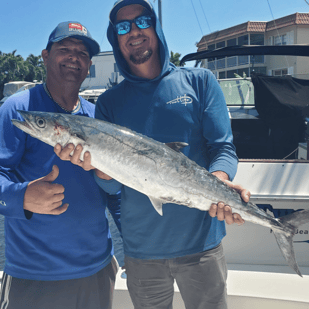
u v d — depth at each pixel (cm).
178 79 205
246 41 2900
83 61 214
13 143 184
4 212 155
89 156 173
